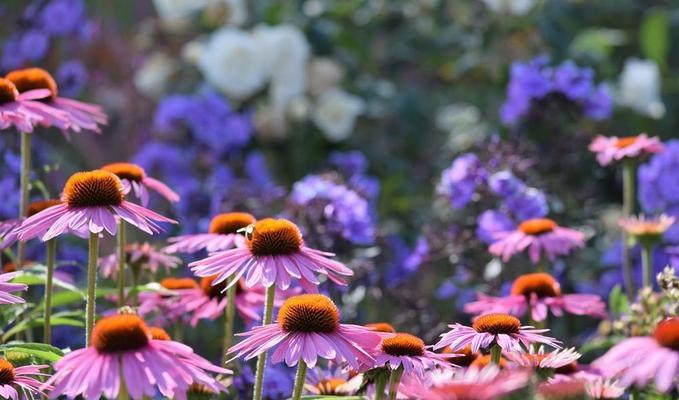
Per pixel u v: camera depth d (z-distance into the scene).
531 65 6.50
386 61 9.09
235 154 7.56
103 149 8.58
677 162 5.81
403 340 2.92
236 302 3.79
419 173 8.38
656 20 9.20
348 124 8.24
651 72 8.05
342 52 8.88
